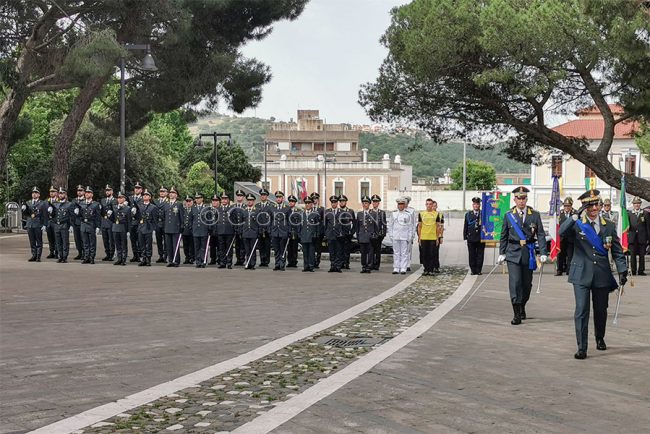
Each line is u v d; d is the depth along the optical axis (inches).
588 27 869.2
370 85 1096.8
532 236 477.1
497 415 263.6
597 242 376.2
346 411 267.1
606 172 1038.4
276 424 251.1
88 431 244.1
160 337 416.2
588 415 264.8
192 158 3511.3
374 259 910.4
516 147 1197.7
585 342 366.6
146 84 1343.5
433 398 286.0
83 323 463.8
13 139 1647.4
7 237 1581.0
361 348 386.6
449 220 2802.7
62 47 1171.3
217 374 327.0
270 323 467.5
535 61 912.3
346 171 3951.8
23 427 247.3
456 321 482.6
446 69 977.5
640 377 325.4
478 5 960.9
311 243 868.0
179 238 913.5
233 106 1425.9
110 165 1996.8
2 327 447.5
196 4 1203.9
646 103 933.2
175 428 247.6
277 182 3996.1
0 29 1140.5
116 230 924.0
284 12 1312.7
